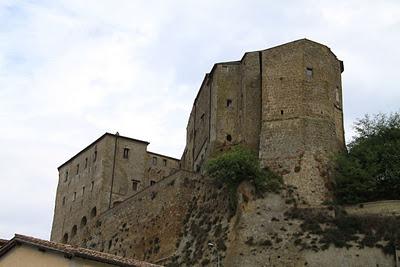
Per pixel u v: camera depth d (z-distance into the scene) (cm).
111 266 3947
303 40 8088
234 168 7294
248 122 8100
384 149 7475
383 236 6556
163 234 7862
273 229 6894
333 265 6506
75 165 11250
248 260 6681
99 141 10662
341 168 7475
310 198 7175
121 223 8875
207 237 7275
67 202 11088
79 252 3850
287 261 6612
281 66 8050
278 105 7856
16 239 4128
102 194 10062
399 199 7150
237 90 8581
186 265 7206
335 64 8325
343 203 7200
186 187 8006
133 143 10681
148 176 10694
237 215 7088
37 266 3953
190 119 10231
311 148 7512
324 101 7869
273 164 7506
